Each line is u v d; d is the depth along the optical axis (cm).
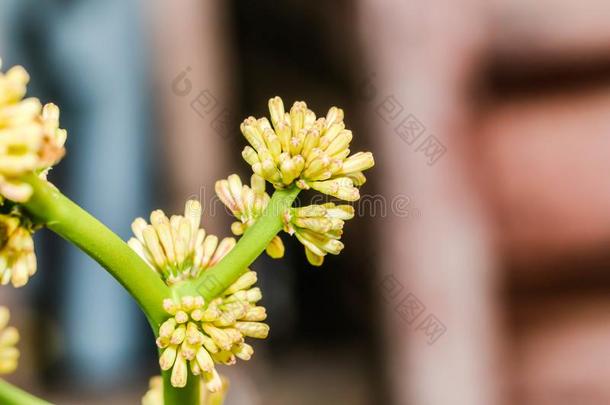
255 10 167
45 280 221
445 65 89
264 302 219
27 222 46
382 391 99
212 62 168
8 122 44
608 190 90
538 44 87
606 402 94
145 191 204
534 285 93
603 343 94
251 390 164
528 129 90
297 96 181
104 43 206
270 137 49
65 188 214
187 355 47
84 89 211
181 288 48
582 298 94
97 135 212
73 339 219
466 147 91
